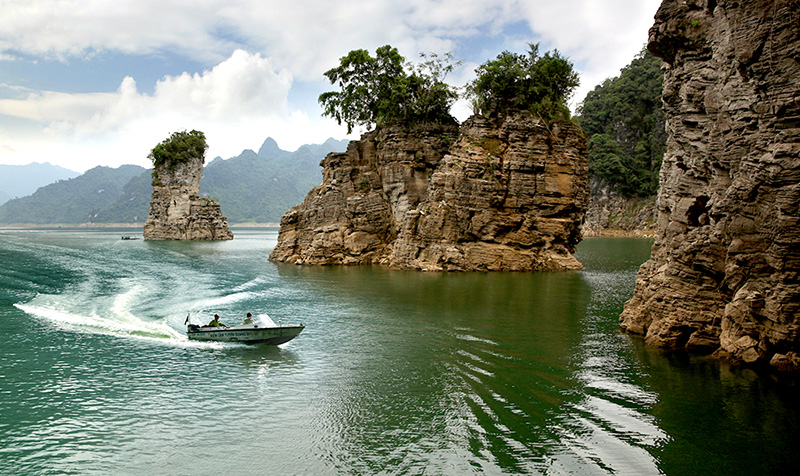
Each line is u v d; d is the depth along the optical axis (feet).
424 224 205.57
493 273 190.60
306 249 240.12
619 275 184.34
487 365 77.30
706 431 54.85
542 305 124.16
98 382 70.03
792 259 66.54
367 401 63.62
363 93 240.94
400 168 226.17
